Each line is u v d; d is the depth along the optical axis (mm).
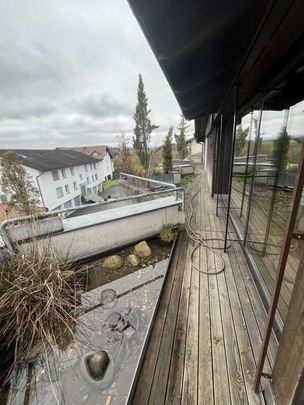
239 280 2305
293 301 951
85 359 1771
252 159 2697
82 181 21953
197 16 1004
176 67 1634
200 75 1912
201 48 1395
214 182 5688
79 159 23062
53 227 2766
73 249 2961
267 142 2215
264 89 2051
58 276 2336
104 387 1562
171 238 3426
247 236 2758
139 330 2014
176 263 2695
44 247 2598
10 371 1726
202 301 2025
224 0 913
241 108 2996
